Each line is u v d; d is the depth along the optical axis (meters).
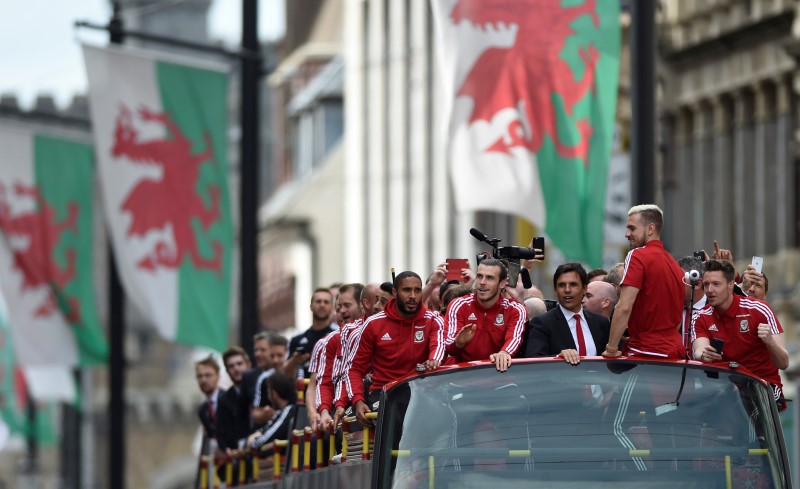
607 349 29.45
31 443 167.12
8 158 77.44
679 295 29.75
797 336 85.12
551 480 28.30
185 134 65.19
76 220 78.00
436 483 28.45
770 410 28.92
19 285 76.81
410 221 145.62
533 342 31.03
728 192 98.81
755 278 33.44
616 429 28.61
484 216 131.12
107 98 64.81
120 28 69.00
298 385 40.00
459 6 46.88
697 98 100.50
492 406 28.98
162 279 64.62
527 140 46.75
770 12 92.50
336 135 191.38
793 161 92.62
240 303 62.97
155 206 64.94
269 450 43.31
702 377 29.05
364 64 155.00
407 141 146.38
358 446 32.88
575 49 47.12
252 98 64.38
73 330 77.75
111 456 75.94
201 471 51.19
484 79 46.84
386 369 32.38
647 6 47.72
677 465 28.33
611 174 74.69
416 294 32.16
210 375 51.31
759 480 28.30
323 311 43.50
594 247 47.12
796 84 88.06
